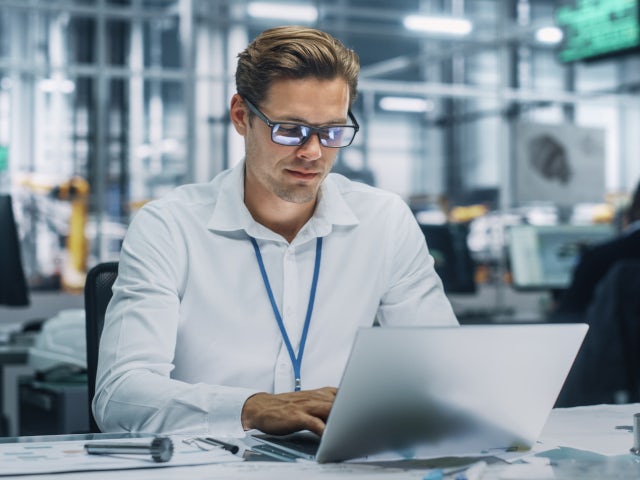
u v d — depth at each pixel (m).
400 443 1.20
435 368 1.14
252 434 1.36
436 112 12.16
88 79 8.73
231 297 1.68
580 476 1.11
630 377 3.86
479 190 10.91
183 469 1.14
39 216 8.11
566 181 7.06
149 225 1.69
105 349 1.54
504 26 8.84
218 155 8.63
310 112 1.50
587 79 12.78
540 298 5.57
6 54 9.05
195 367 1.66
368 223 1.81
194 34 7.68
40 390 2.74
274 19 9.04
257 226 1.70
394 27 9.34
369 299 1.77
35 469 1.12
